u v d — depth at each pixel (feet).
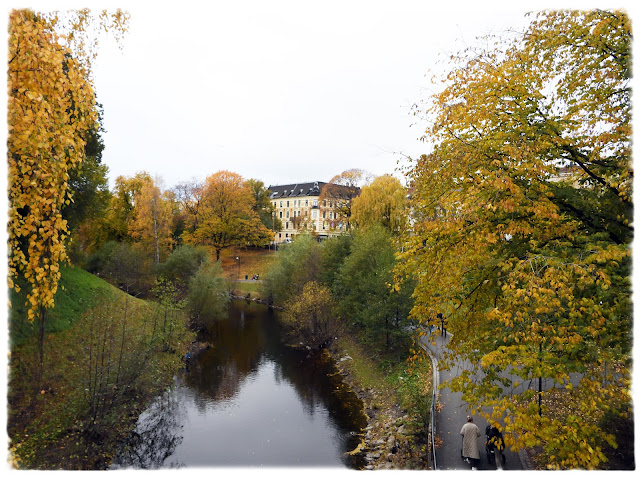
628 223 21.79
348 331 95.40
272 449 46.98
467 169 23.20
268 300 143.64
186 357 76.64
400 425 48.32
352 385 68.74
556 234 21.90
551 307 17.76
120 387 47.55
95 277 87.66
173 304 78.13
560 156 24.53
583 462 15.71
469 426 33.27
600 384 17.17
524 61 23.34
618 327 18.67
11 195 18.19
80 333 60.85
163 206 152.87
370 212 109.70
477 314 24.44
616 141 22.03
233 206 196.13
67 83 18.79
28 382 47.29
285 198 298.97
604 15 22.06
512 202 18.48
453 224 21.13
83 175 76.28
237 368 76.59
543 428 16.25
